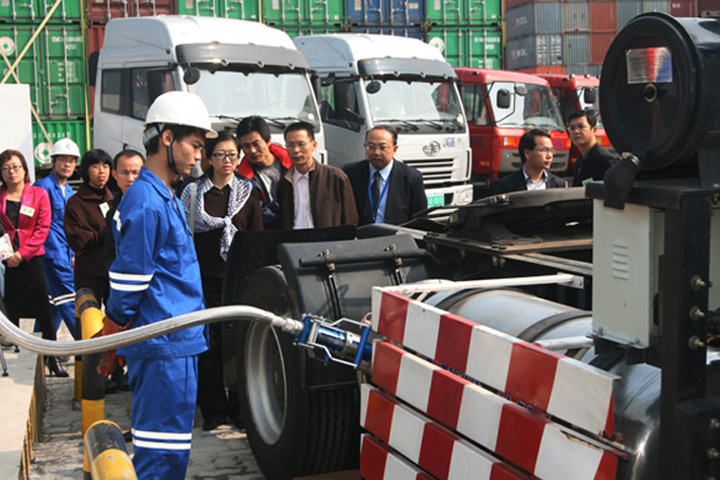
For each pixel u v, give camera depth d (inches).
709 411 72.1
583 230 157.3
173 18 431.5
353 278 140.9
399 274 144.2
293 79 434.0
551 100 642.8
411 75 507.2
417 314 109.0
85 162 216.7
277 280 148.2
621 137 81.0
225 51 414.0
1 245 224.2
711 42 73.9
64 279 258.2
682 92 73.3
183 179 221.1
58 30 541.0
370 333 131.9
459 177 520.7
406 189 242.8
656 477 77.8
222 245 191.9
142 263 119.7
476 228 149.4
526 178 234.5
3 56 534.0
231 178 195.5
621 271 79.4
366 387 122.3
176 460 125.2
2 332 104.3
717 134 73.7
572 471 81.6
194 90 403.9
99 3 544.1
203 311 109.6
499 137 602.2
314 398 138.3
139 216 119.8
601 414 77.4
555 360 83.7
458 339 100.3
